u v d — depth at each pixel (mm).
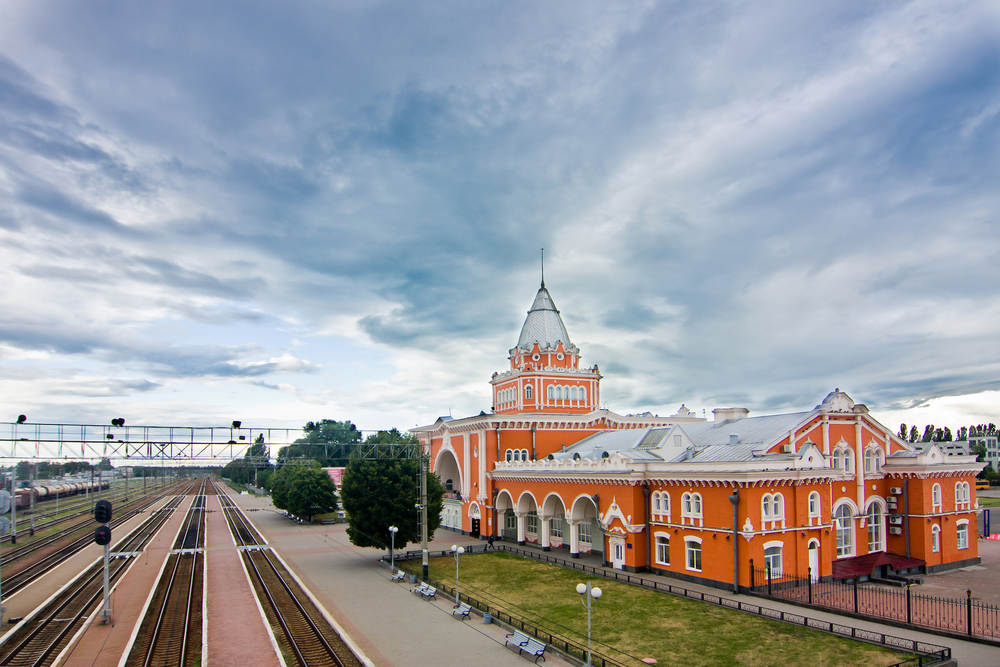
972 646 29828
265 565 55125
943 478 51375
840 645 30391
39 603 41750
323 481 92750
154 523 93062
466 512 74312
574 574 48781
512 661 29438
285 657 30094
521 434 71562
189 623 35812
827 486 44688
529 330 79062
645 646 31172
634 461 49125
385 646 31656
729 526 41469
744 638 31906
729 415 56438
